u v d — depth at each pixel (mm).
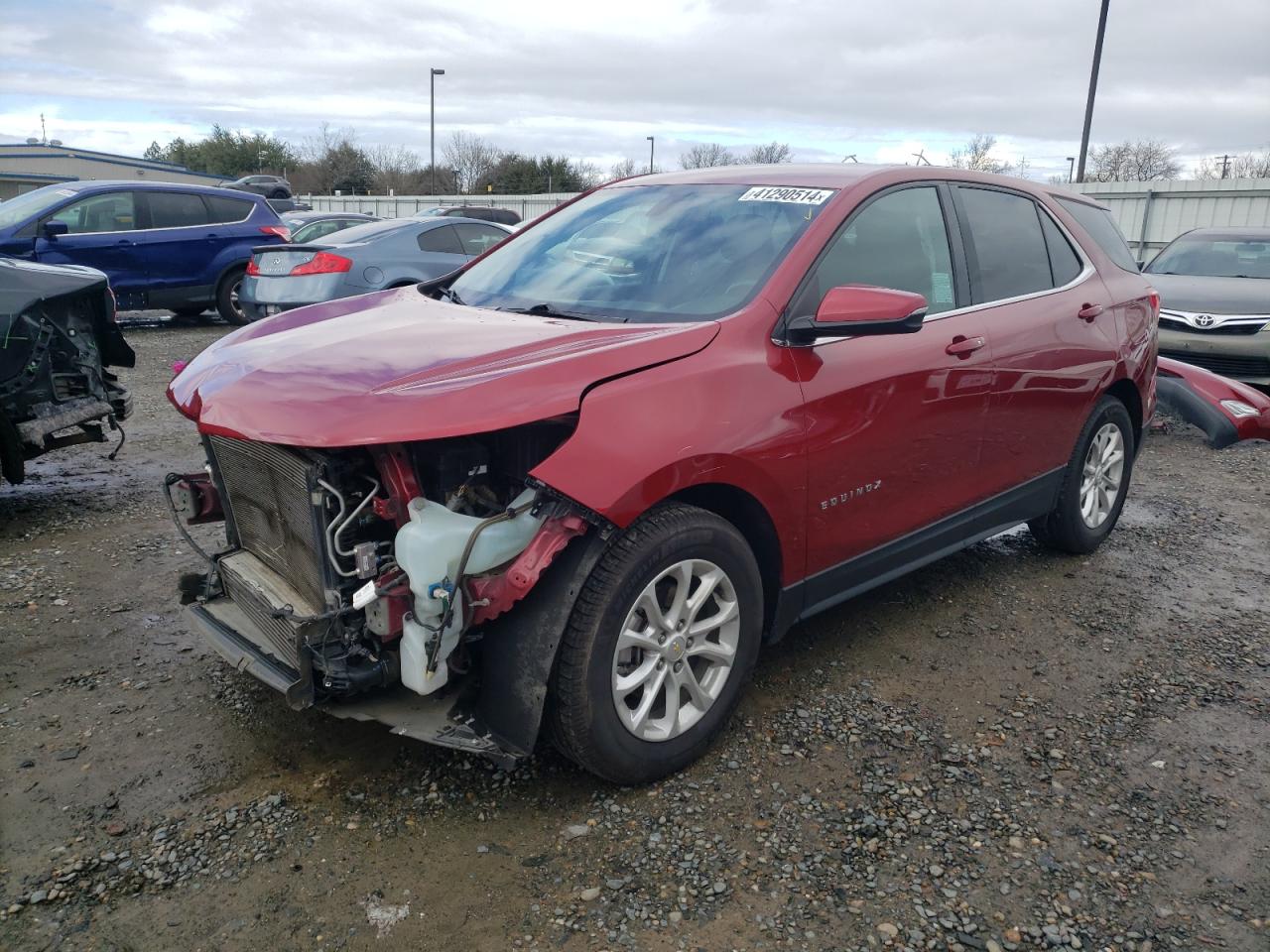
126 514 5340
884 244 3557
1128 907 2461
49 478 6035
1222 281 9695
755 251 3330
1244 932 2387
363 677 2557
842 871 2566
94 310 5363
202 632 3014
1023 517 4406
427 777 2936
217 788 2865
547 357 2719
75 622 3949
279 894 2438
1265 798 2938
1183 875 2588
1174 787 2982
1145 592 4539
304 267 9383
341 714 2654
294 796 2832
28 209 11758
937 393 3568
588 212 4094
